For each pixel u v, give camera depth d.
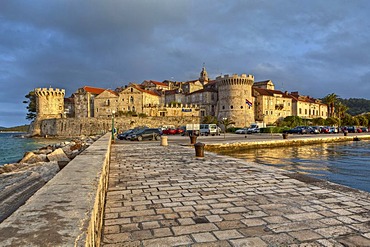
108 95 86.12
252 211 6.06
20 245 1.71
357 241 4.49
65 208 2.55
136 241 4.50
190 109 86.69
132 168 12.16
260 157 25.67
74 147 26.75
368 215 5.78
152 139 37.44
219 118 85.25
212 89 91.31
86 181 3.87
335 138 44.44
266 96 88.12
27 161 17.61
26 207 2.57
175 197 7.30
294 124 79.69
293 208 6.27
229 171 11.34
